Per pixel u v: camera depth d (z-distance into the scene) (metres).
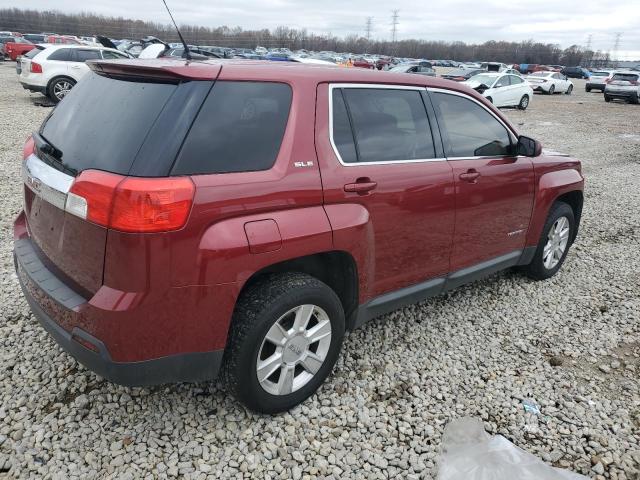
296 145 2.65
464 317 4.09
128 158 2.24
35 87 13.69
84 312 2.28
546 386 3.27
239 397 2.64
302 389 2.88
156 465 2.49
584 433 2.87
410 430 2.82
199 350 2.43
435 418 2.92
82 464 2.47
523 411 3.02
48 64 13.59
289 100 2.70
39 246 2.76
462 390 3.19
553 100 26.91
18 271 2.94
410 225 3.22
